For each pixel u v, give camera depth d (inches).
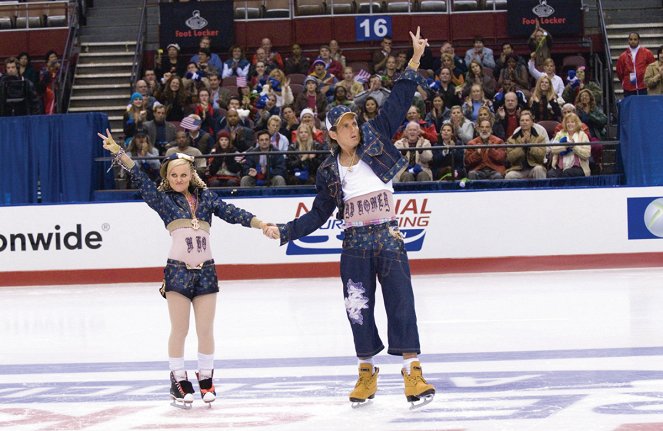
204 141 1487.5
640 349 679.1
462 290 1138.0
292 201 1384.1
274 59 1857.8
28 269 1407.5
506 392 530.9
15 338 857.5
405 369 509.0
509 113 1539.1
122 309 1065.5
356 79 1647.4
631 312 890.1
